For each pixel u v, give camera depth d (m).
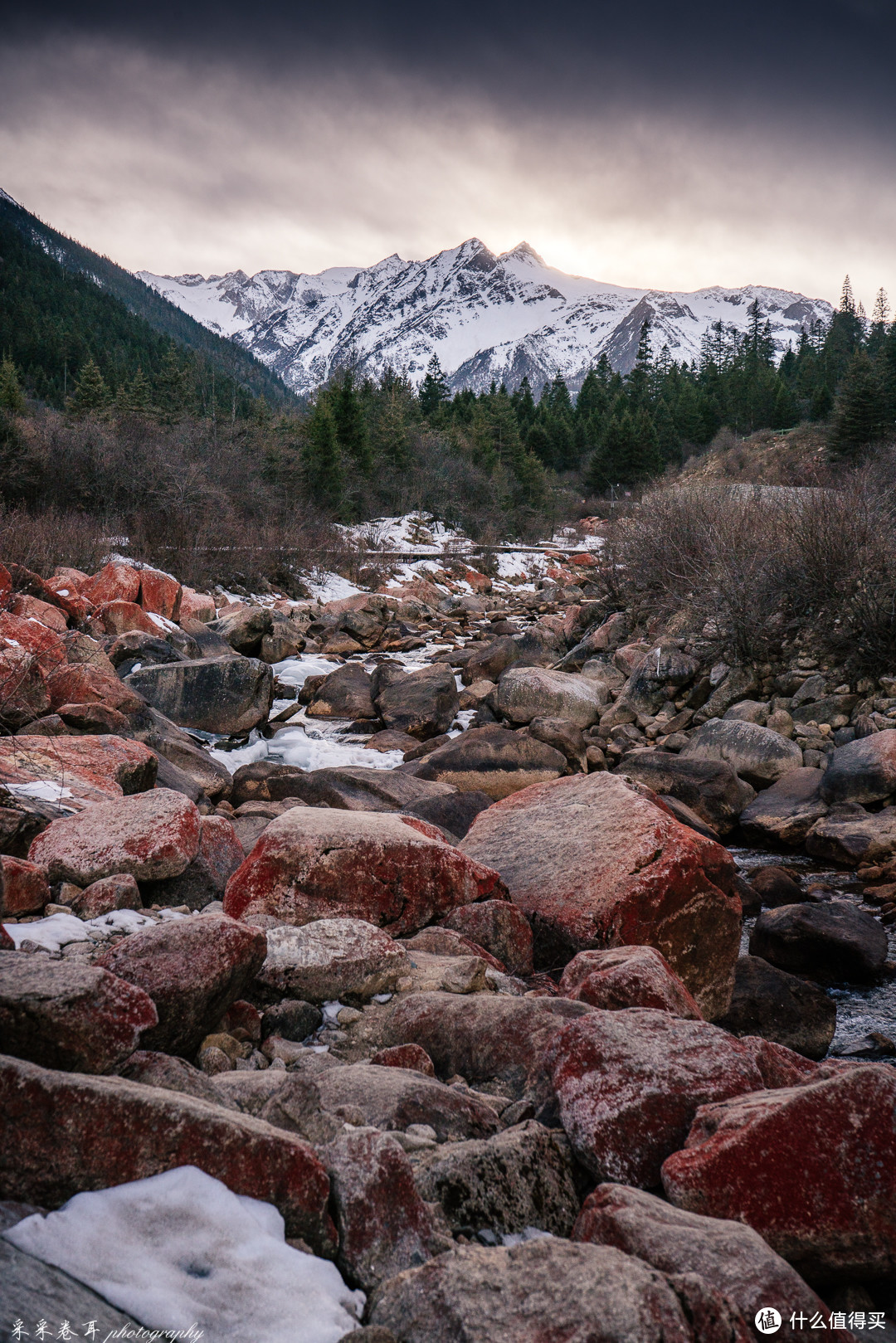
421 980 4.42
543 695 13.66
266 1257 2.22
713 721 11.97
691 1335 1.97
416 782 9.85
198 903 5.59
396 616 24.25
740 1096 2.97
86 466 25.72
